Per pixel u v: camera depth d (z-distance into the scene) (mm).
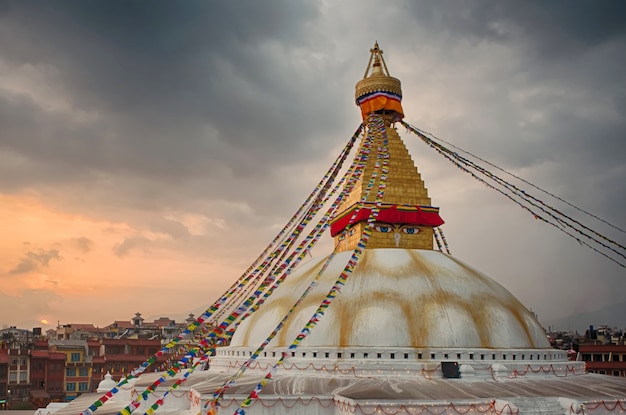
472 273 30094
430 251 31438
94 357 70500
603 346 66688
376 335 26047
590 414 21797
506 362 26203
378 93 35688
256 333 29266
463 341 26297
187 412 24359
